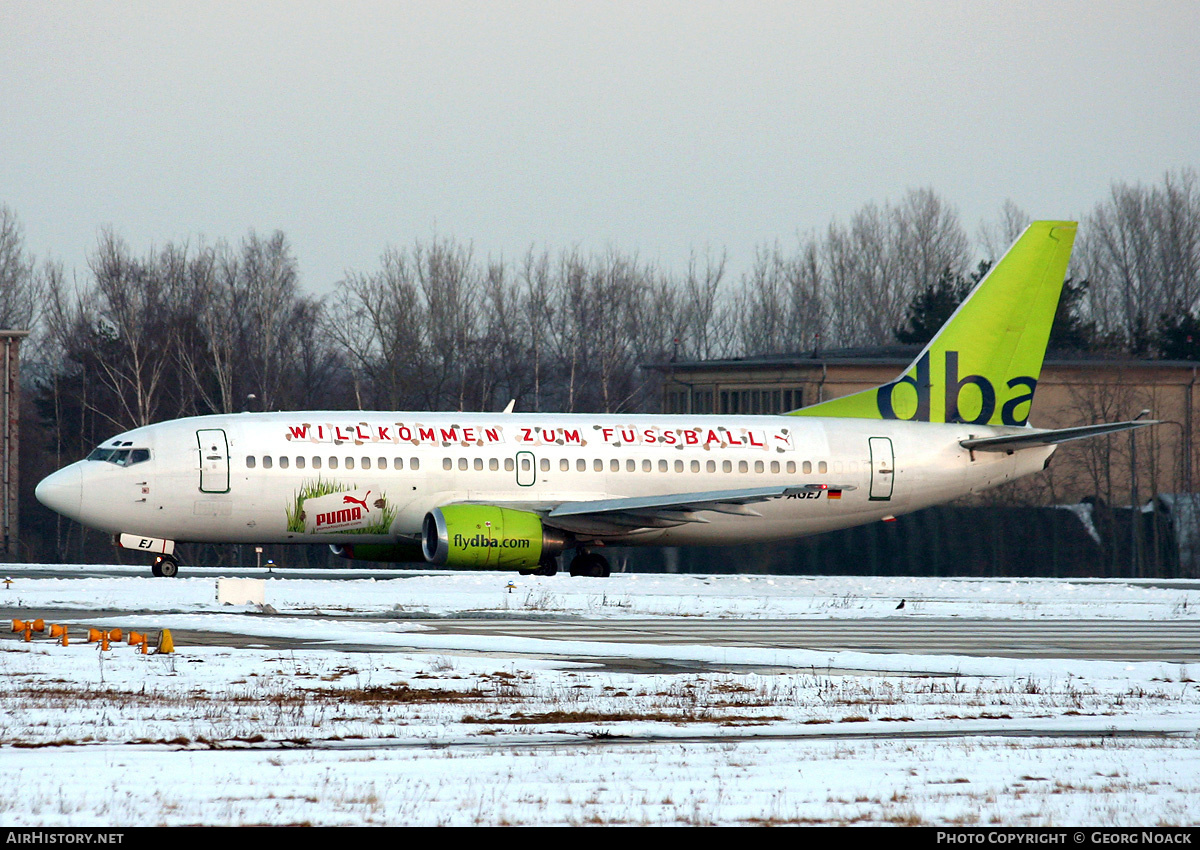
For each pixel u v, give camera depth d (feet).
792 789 176.24
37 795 166.40
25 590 460.55
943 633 395.14
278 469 533.96
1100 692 274.98
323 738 210.18
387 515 545.85
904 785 179.63
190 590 465.47
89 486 519.60
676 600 480.23
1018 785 180.65
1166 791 177.99
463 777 180.34
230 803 163.84
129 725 216.74
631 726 226.17
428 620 397.19
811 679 287.69
